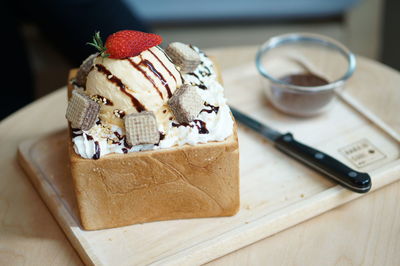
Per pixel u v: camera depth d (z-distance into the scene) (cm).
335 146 59
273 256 51
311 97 61
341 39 109
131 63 49
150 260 50
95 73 50
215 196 52
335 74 66
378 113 63
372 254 50
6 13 89
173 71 51
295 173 56
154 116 49
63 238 53
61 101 66
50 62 110
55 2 84
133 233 52
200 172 51
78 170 49
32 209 55
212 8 106
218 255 51
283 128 61
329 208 54
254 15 108
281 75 67
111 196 51
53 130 62
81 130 50
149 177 50
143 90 49
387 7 100
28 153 59
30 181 58
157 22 109
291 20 110
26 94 91
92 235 52
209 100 52
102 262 50
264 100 65
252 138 60
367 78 67
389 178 55
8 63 89
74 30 83
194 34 110
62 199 55
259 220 52
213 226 52
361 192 53
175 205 52
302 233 53
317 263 50
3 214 55
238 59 70
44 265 51
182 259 50
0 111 86
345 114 62
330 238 52
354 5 105
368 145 59
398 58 97
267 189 55
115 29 82
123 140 49
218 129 50
